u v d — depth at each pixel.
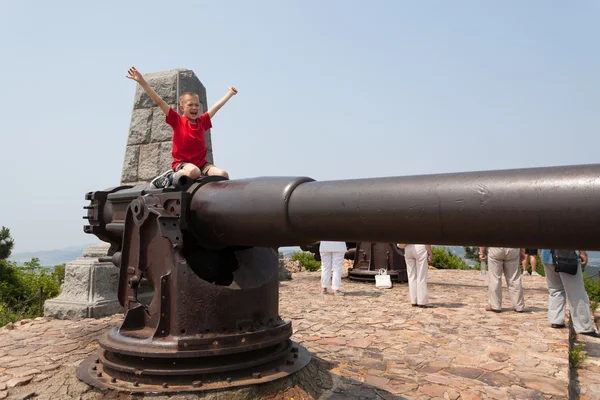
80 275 6.40
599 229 1.77
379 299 7.83
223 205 3.09
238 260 3.53
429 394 3.53
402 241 2.36
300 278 11.55
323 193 2.61
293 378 3.38
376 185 2.40
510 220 1.96
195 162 4.11
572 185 1.82
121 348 3.19
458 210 2.09
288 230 2.80
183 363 3.14
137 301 3.54
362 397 3.47
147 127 7.88
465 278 11.38
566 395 3.53
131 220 3.63
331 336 5.22
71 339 5.01
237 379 3.18
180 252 3.24
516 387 3.68
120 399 2.99
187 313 3.17
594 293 10.62
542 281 10.84
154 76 8.01
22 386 3.47
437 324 5.82
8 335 5.21
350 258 10.83
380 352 4.60
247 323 3.31
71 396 3.16
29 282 11.23
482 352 4.61
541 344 4.88
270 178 3.00
